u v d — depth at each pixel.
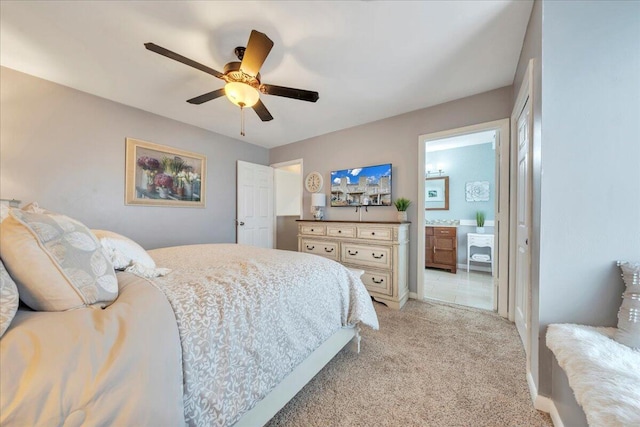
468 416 1.23
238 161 3.96
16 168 2.12
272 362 1.07
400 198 3.07
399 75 2.21
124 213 2.75
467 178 4.75
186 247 2.16
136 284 0.94
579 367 0.91
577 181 1.19
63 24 1.60
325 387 1.43
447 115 2.73
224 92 1.87
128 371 0.65
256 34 1.38
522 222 1.93
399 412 1.25
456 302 2.89
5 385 0.52
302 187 4.07
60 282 0.73
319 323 1.38
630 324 1.00
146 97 2.59
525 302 1.75
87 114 2.49
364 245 2.94
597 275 1.17
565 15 1.21
